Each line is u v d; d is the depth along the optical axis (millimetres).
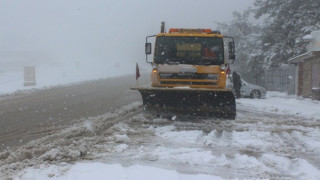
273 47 31391
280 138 9180
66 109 14500
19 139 8867
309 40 20438
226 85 12367
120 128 10078
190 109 11734
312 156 7512
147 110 11969
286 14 30969
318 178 6000
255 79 35156
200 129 10273
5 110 14367
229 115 11516
